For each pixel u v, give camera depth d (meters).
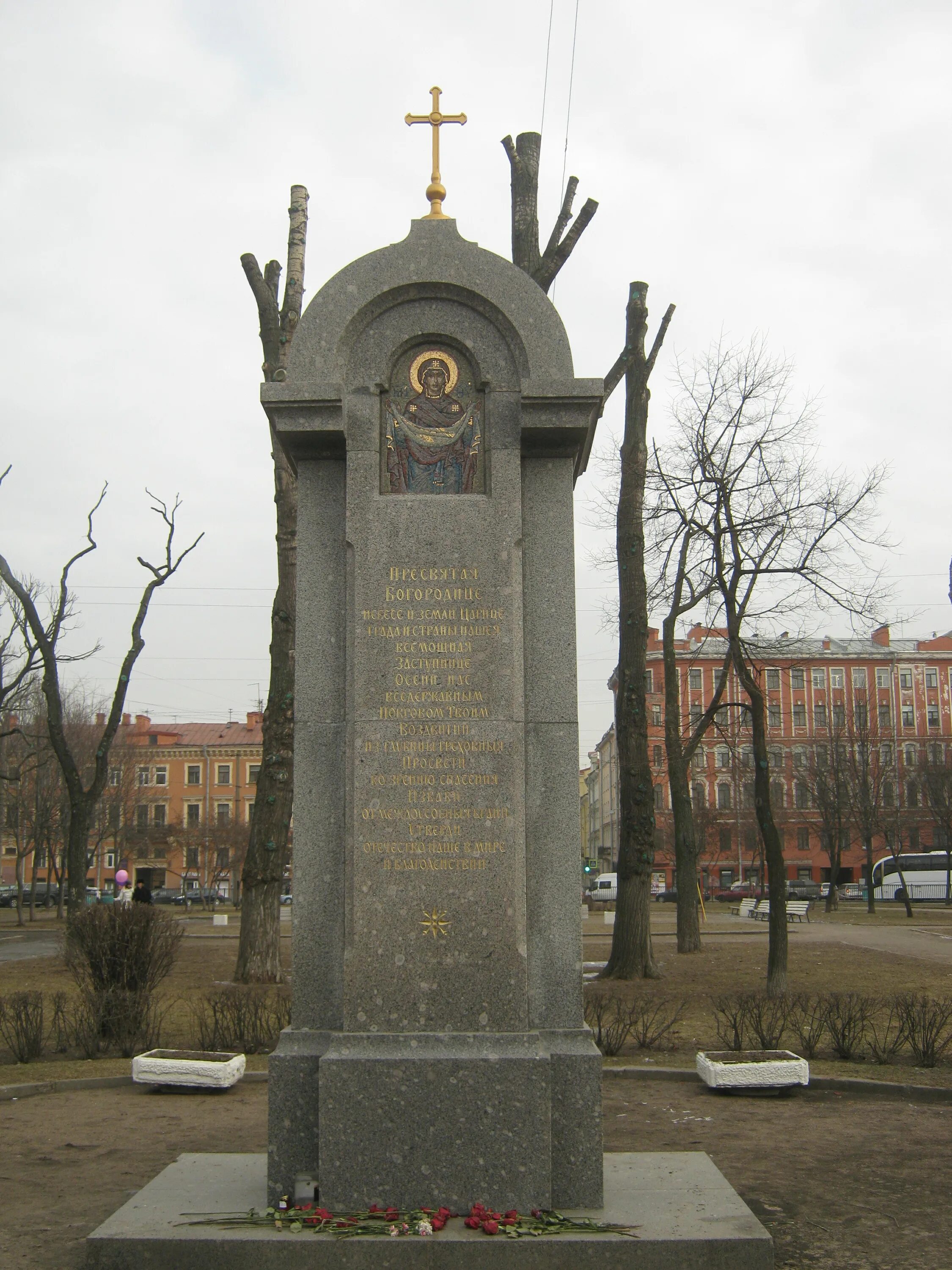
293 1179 5.89
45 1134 8.55
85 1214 6.57
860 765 55.81
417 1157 5.75
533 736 6.41
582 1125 5.87
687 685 72.44
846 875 77.06
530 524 6.63
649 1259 5.29
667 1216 5.66
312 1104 5.95
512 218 16.28
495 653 6.36
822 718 72.38
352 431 6.62
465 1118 5.78
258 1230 5.45
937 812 59.22
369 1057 5.86
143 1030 12.39
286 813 18.92
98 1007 11.97
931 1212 6.65
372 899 6.13
